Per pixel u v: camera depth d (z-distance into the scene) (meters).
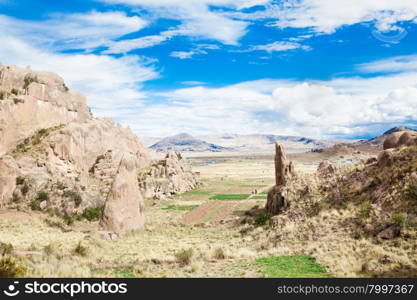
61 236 40.75
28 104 81.00
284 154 54.78
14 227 43.78
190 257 26.77
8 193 55.56
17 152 72.88
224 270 22.72
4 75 86.62
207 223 58.12
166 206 79.19
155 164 110.31
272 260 25.17
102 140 92.00
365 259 22.05
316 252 26.20
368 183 36.78
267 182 136.00
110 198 46.72
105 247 36.69
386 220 27.17
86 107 101.25
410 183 29.86
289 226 36.44
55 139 76.44
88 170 84.69
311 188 44.34
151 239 43.78
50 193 58.62
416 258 20.66
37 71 94.44
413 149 35.81
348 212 33.38
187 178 114.19
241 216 61.38
